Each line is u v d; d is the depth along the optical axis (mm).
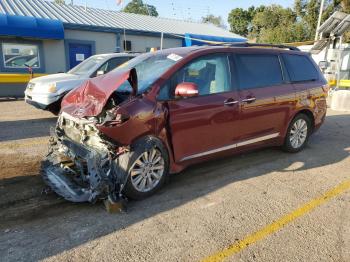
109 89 3605
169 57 4430
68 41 16672
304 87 5727
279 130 5445
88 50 17469
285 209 3811
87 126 3709
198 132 4273
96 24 17625
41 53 15938
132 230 3295
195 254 2947
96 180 3566
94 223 3400
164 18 25188
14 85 13797
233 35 24750
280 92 5273
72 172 4090
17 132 7082
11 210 3607
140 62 4688
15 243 3029
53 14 17656
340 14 14297
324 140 7031
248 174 4871
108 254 2916
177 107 4039
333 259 2926
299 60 5867
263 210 3771
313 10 30312
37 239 3100
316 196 4176
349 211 3797
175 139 4078
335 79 15344
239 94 4691
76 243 3057
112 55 8578
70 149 4043
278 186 4461
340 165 5391
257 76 5039
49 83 7738
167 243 3096
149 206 3803
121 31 18109
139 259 2859
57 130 4293
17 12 16234
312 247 3094
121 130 3559
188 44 20469
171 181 4535
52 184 3949
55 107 7875
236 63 4785
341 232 3355
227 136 4637
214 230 3332
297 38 31453
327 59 15812
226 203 3926
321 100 6098
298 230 3373
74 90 4355
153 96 3891
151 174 3973
